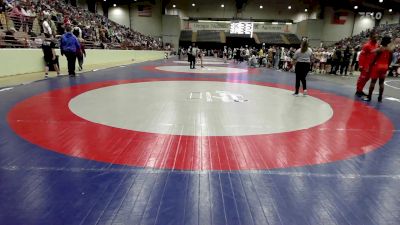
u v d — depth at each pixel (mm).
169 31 42406
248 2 43281
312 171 3107
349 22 40719
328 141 4105
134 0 40719
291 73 16500
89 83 9117
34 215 2195
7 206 2307
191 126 4652
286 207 2402
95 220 2158
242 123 4914
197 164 3203
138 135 4121
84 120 4801
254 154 3537
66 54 10508
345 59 16172
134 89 8242
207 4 43938
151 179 2826
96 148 3584
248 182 2820
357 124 5098
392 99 8039
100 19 29891
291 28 44438
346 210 2385
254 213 2309
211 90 8516
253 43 44281
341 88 10133
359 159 3479
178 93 7773
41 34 13750
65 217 2182
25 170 2945
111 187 2648
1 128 4250
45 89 7637
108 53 20406
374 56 7270
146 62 23844
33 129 4250
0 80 8914
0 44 10219
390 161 3453
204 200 2477
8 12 12422
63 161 3184
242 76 13484
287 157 3473
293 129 4645
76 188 2613
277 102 6953
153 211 2295
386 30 35531
